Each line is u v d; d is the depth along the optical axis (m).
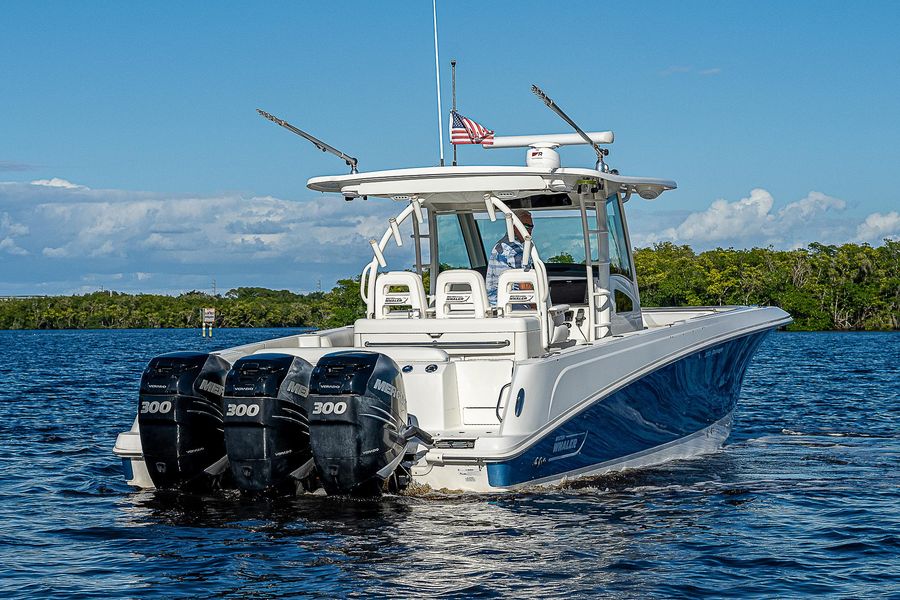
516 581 5.27
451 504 6.78
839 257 100.56
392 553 5.72
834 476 8.44
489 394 7.27
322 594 5.04
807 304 97.31
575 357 7.37
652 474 8.40
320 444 6.41
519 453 6.74
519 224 7.89
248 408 6.53
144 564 5.64
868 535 6.36
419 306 8.00
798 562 5.74
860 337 66.81
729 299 94.69
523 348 7.36
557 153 8.13
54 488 8.17
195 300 144.75
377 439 6.40
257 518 6.51
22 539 6.33
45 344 62.19
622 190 9.20
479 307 7.75
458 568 5.47
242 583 5.24
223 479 7.21
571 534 6.19
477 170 7.78
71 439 11.67
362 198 8.50
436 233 9.50
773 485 7.97
